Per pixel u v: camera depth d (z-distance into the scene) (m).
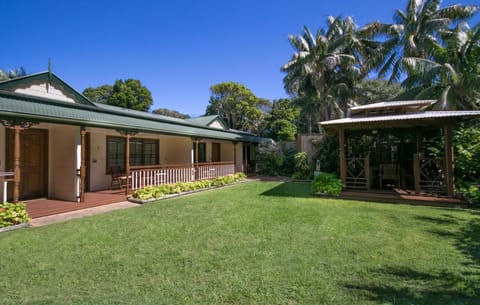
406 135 8.98
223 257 3.28
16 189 5.18
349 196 7.50
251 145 18.17
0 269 3.00
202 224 4.86
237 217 5.35
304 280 2.66
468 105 10.64
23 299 2.39
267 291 2.46
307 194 8.41
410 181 8.73
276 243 3.77
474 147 7.20
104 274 2.86
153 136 11.56
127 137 7.71
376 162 9.77
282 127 23.88
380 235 4.07
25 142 7.00
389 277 2.71
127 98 27.34
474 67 10.02
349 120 7.62
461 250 3.40
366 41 16.69
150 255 3.38
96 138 9.05
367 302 2.27
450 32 13.60
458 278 2.67
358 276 2.74
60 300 2.36
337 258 3.21
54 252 3.51
